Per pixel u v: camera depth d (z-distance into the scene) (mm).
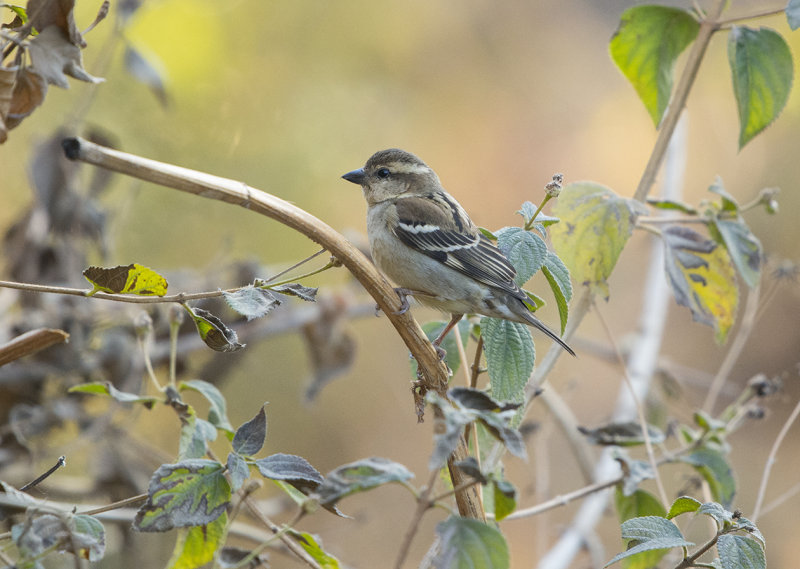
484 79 21375
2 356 5277
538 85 21875
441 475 6547
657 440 7926
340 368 11422
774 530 15766
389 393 18156
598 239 7664
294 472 5250
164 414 14383
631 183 21750
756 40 7848
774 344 17906
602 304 18891
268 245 16422
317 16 19359
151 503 5160
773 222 20344
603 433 8016
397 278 8742
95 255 12492
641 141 21938
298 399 16969
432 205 8773
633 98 22203
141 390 10695
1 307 10273
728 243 8164
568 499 7387
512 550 15000
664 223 8641
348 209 18500
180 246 15727
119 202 15242
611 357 11531
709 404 9469
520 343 6152
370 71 20141
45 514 4859
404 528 15023
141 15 15922
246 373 16750
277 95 18359
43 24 5391
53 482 10836
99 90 15141
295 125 18469
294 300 14055
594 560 8836
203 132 17000
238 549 5637
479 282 8281
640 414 7707
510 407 4359
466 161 20953
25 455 9555
